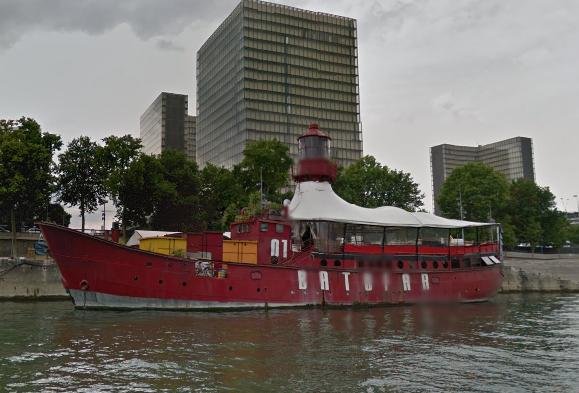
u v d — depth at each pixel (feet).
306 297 117.50
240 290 110.73
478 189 288.51
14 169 168.14
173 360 60.34
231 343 71.67
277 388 49.52
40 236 172.35
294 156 464.24
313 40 495.82
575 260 236.22
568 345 73.61
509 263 222.28
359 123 505.66
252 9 470.80
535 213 309.01
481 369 58.08
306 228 132.57
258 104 460.14
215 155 507.71
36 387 49.01
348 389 49.60
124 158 194.29
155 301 104.53
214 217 225.56
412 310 120.78
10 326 85.25
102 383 50.37
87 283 101.35
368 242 153.38
